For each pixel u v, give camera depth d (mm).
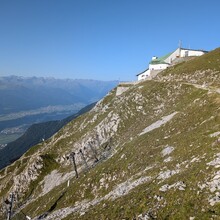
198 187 27953
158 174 38625
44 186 103500
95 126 107125
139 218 28453
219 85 78625
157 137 57125
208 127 46094
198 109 57250
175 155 42969
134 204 32000
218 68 92188
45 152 127062
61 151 122375
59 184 88312
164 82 100688
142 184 38625
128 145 62844
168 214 26438
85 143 98938
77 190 59188
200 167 31422
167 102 86062
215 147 36562
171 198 28531
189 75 96812
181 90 86750
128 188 41281
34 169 112688
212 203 24859
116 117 97125
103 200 44250
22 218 80688
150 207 29438
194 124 52375
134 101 98750
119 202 35781
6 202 107938
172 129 56562
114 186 52188
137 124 85875
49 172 111125
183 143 45250
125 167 53844
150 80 114375
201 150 37938
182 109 66188
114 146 85000
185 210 25438
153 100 93500
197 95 73312
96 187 56094
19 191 108938
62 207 58438
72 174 86250
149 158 50000
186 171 33188
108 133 94438
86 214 40312
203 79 89812
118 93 134375
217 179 27594
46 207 63844
